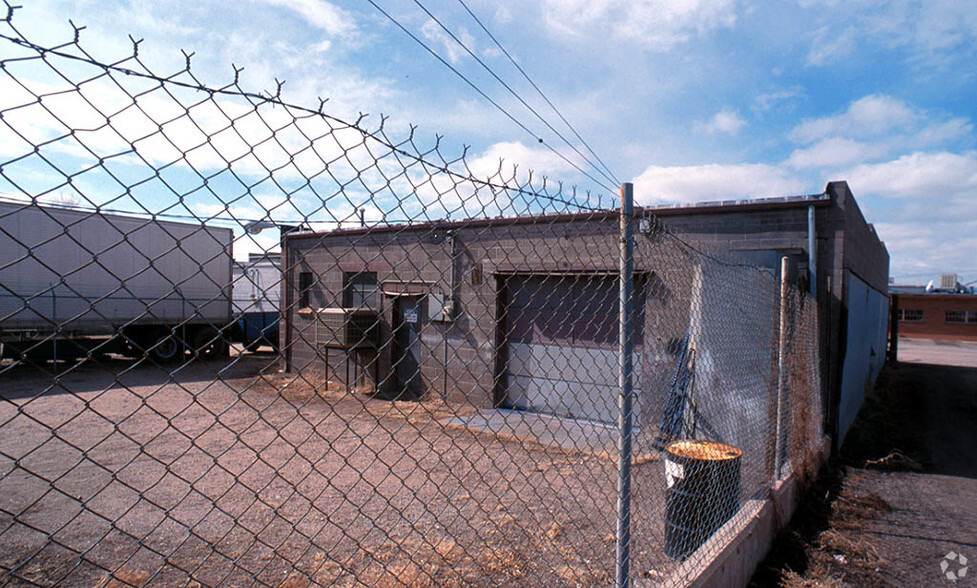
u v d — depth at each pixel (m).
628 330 2.49
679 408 4.85
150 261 1.24
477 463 6.04
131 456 6.05
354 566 3.56
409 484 5.29
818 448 6.38
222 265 9.15
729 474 3.83
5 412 7.59
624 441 2.48
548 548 3.90
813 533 4.74
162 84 1.22
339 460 6.04
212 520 4.38
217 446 6.47
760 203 7.84
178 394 8.63
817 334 6.80
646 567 3.63
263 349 13.14
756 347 5.10
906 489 6.09
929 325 33.03
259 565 3.60
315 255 10.38
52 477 5.34
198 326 12.90
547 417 8.45
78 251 11.14
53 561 3.57
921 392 13.41
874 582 3.94
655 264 4.02
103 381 9.58
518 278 8.99
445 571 3.51
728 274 4.66
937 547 4.53
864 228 10.39
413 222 1.71
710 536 3.58
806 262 7.64
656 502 4.85
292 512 4.56
